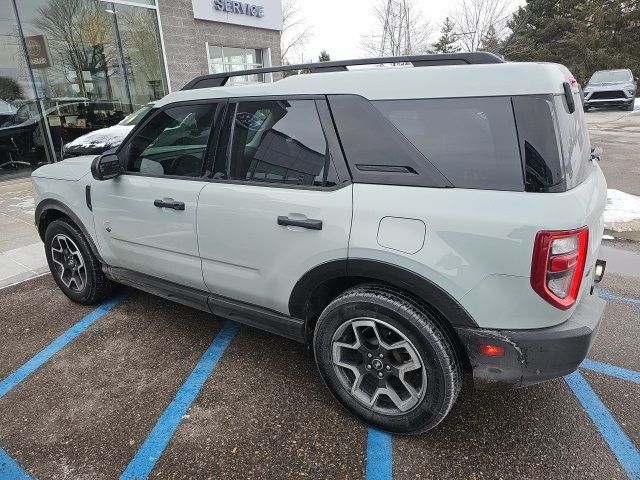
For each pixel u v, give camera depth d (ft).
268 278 7.91
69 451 7.13
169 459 6.93
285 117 7.60
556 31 108.78
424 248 6.17
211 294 9.16
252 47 42.93
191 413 7.92
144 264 9.96
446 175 6.23
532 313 5.89
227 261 8.38
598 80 63.93
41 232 12.34
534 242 5.61
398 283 6.49
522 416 7.70
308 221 7.06
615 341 9.91
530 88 5.89
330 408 7.99
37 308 11.93
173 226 8.96
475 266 5.92
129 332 10.67
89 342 10.27
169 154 9.10
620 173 26.89
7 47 26.68
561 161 5.78
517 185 5.84
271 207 7.48
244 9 40.63
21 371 9.23
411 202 6.30
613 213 18.37
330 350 7.45
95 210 10.44
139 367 9.30
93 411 8.02
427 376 6.60
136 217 9.59
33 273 14.07
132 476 6.64
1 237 17.35
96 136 23.76
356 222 6.66
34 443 7.30
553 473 6.53
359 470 6.64
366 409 7.36
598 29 105.50
